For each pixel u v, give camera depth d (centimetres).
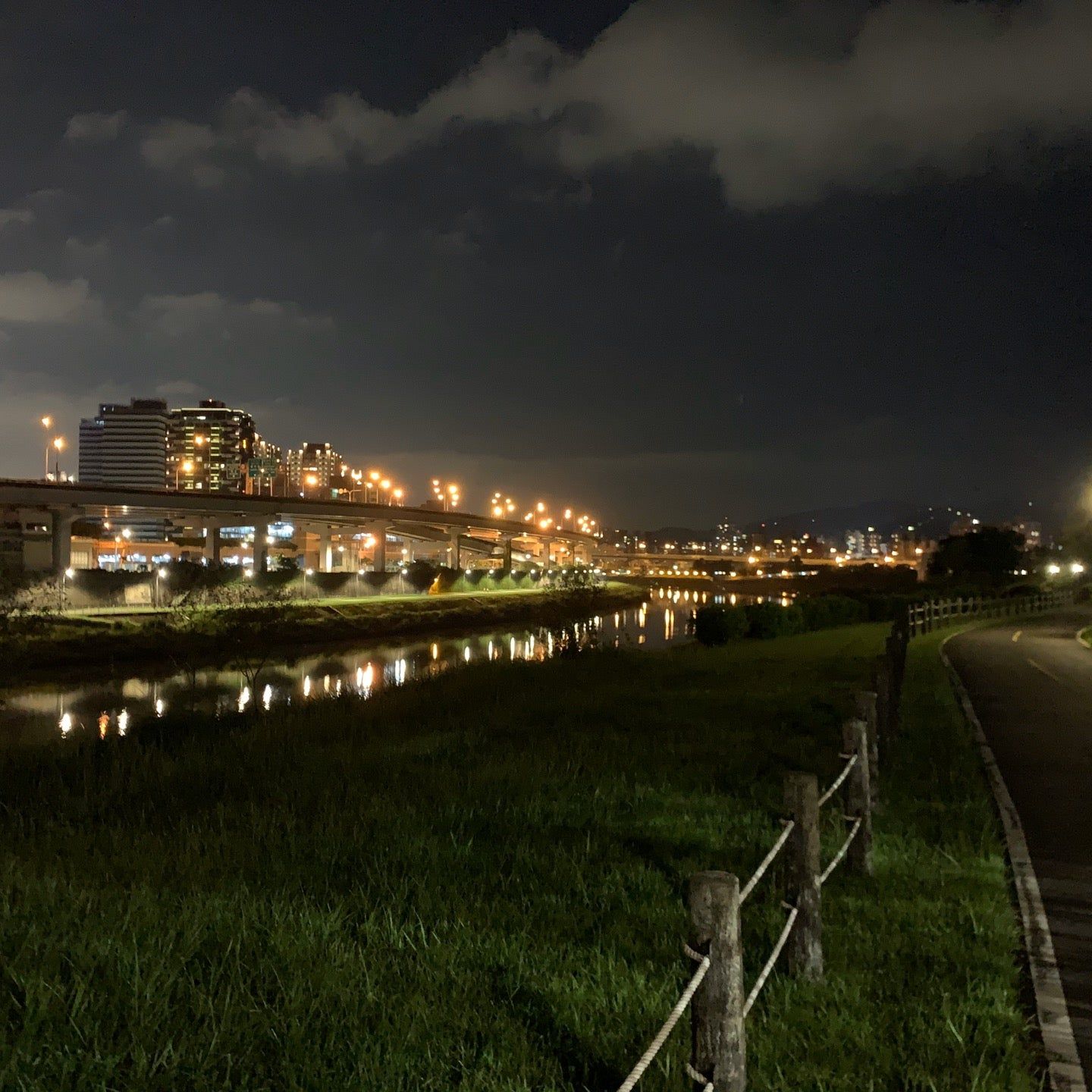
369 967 546
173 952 546
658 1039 361
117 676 3869
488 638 6544
